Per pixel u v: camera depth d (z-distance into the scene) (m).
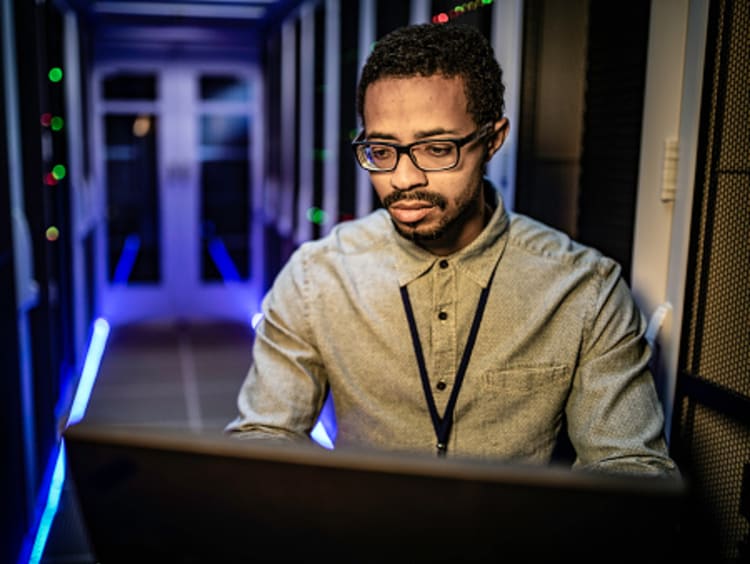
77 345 5.83
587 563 0.65
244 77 7.88
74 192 5.72
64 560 3.09
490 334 1.26
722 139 1.47
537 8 2.20
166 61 7.72
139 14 6.99
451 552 0.66
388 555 0.67
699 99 1.51
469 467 0.64
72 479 0.71
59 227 5.14
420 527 0.66
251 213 8.14
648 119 1.72
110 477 0.70
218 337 7.45
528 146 2.27
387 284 1.29
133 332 7.57
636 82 1.83
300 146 5.96
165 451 0.68
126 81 7.73
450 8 2.67
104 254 7.84
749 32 1.40
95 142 7.54
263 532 0.68
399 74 1.07
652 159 1.70
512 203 2.34
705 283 1.52
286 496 0.67
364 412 1.30
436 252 1.26
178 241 8.09
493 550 0.65
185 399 5.57
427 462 0.64
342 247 1.34
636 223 1.77
